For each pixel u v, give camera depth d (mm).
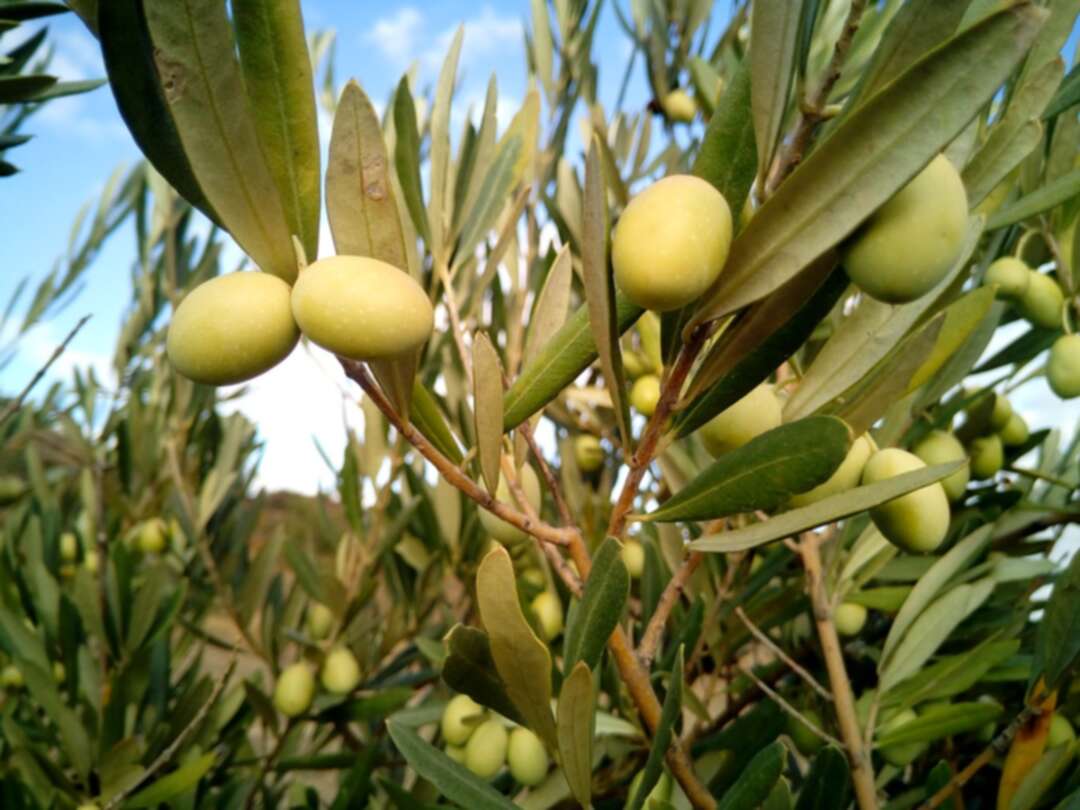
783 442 176
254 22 157
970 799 372
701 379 185
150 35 143
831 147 143
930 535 224
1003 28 130
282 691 456
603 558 185
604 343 171
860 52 359
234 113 151
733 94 169
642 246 147
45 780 396
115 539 590
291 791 498
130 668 418
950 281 216
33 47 364
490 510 196
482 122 336
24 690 520
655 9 546
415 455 514
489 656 194
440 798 409
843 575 312
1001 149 213
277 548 505
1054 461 437
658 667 368
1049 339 347
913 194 149
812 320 183
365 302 151
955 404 321
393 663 523
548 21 505
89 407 693
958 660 317
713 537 190
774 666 393
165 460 639
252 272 164
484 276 336
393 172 308
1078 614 248
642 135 521
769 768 188
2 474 655
